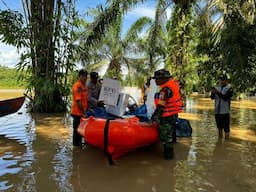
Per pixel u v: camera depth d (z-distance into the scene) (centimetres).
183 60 2012
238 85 1226
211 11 1819
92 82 855
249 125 1205
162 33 2231
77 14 1528
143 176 601
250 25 1138
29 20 1496
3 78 4716
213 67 1675
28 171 621
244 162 699
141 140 710
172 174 614
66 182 564
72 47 1534
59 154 748
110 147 679
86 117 783
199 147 834
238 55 1155
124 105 811
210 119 1383
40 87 1495
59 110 1535
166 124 714
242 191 528
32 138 923
